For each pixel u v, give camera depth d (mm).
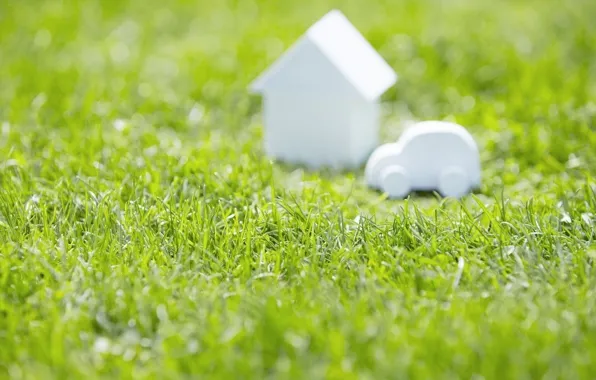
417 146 687
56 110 802
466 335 555
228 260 612
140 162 707
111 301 583
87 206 644
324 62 720
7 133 748
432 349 550
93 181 680
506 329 559
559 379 541
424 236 625
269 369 551
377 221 652
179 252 616
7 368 555
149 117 798
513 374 540
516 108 793
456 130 690
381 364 542
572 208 645
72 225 643
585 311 569
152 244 620
